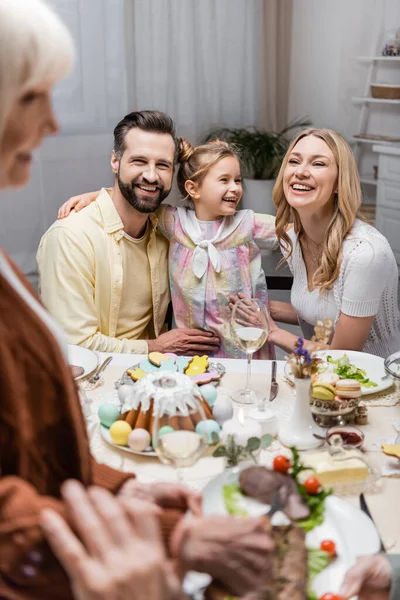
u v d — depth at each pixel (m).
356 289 1.97
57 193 3.75
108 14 3.69
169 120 2.04
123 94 3.83
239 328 1.47
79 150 3.77
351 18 4.00
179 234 2.12
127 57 3.84
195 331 2.08
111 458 1.26
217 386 1.56
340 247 2.00
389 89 3.80
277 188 2.10
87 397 1.48
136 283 2.15
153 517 0.63
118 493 0.87
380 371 1.62
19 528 0.62
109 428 1.34
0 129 0.65
